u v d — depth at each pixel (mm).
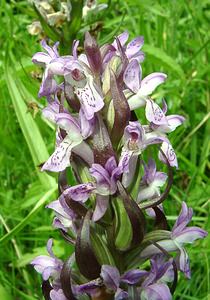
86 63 102
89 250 102
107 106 100
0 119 207
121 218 102
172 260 106
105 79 100
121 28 231
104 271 101
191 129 205
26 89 166
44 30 174
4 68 167
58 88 103
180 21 240
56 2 174
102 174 98
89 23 178
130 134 98
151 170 109
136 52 104
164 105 103
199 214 175
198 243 160
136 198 104
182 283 151
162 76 101
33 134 160
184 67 213
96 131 99
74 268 114
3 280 160
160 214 111
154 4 230
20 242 175
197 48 220
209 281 150
